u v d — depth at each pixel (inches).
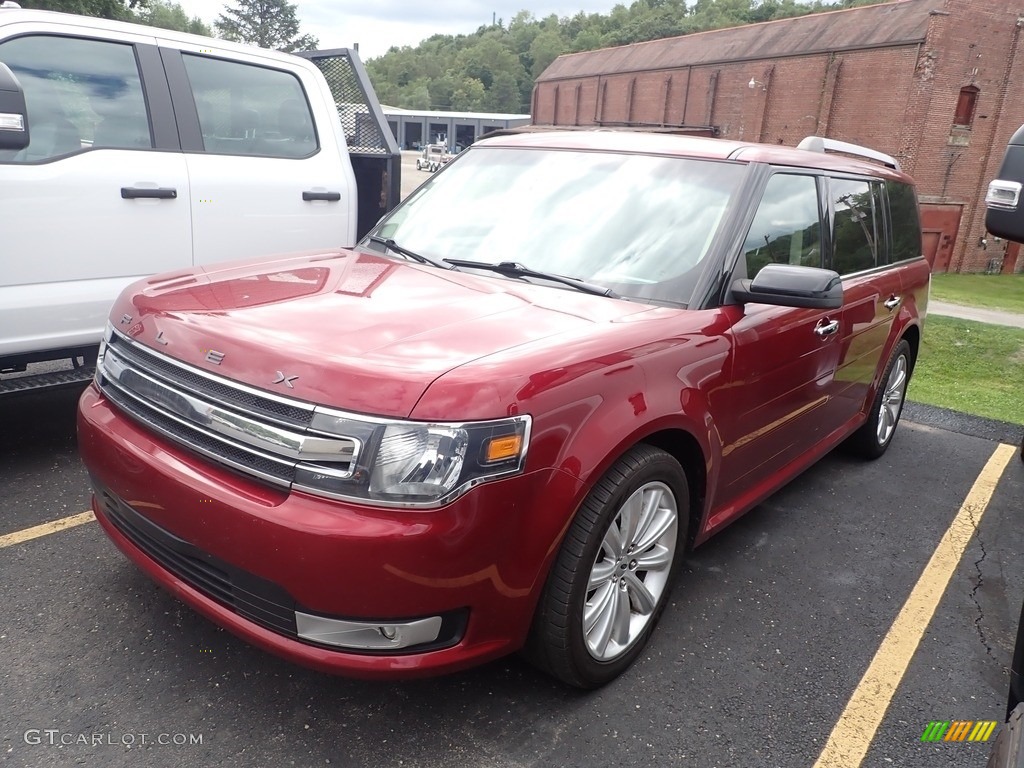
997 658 124.1
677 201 129.7
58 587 121.4
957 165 1453.0
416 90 6594.5
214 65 181.9
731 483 130.7
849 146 185.8
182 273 121.0
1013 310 1092.5
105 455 100.3
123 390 101.3
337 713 99.3
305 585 82.3
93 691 100.1
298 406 84.0
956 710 110.5
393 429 81.4
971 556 157.9
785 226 138.7
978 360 460.8
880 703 110.4
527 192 139.9
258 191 183.9
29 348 152.6
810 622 129.3
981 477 203.0
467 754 94.2
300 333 93.4
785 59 1659.7
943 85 1393.9
